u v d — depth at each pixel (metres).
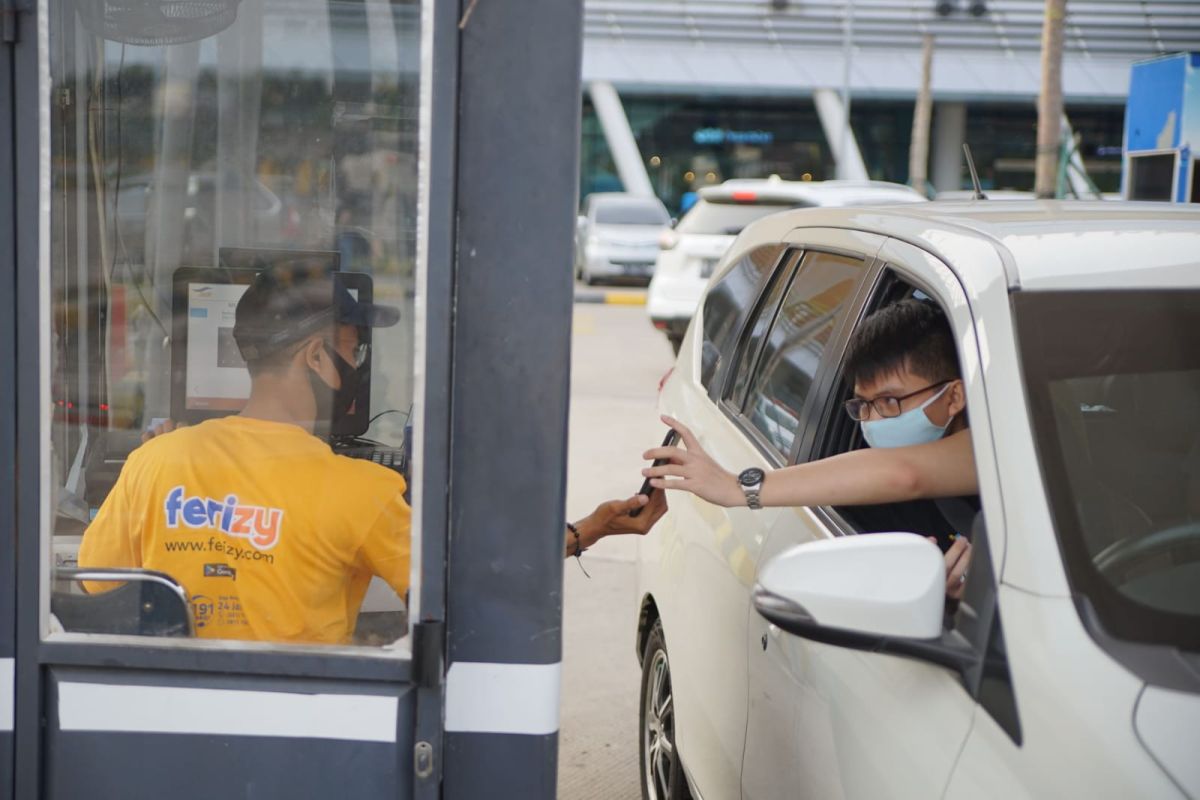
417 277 1.92
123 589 2.07
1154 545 1.86
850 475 2.28
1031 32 30.48
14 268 1.94
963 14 30.47
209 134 2.27
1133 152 14.32
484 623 2.01
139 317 2.30
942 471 2.26
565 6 1.92
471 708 2.02
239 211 2.29
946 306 2.28
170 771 2.00
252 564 2.13
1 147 1.92
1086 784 1.61
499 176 1.94
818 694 2.27
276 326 2.15
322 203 2.20
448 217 1.92
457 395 1.97
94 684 1.99
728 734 2.84
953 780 1.79
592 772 4.12
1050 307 2.12
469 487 1.99
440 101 1.90
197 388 2.32
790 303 3.33
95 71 2.21
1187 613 1.78
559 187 1.94
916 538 1.92
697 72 30.77
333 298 2.14
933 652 1.84
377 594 2.15
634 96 31.86
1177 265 2.21
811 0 30.52
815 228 3.38
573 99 1.93
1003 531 1.90
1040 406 1.99
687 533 3.37
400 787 1.98
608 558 6.32
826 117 31.14
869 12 30.44
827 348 2.92
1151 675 1.69
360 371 2.15
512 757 2.03
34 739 1.99
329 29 2.21
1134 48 30.36
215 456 2.16
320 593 2.12
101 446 2.26
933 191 32.72
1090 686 1.69
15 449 1.96
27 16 1.90
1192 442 1.97
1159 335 2.09
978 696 1.81
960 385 2.37
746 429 3.29
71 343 2.09
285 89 2.23
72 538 2.12
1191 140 13.16
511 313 1.96
